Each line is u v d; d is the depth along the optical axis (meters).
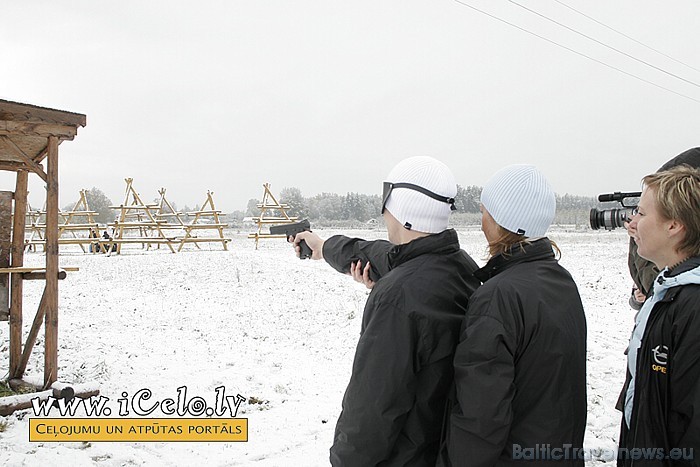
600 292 13.32
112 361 7.36
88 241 22.31
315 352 8.47
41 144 5.83
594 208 2.90
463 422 1.83
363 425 1.91
